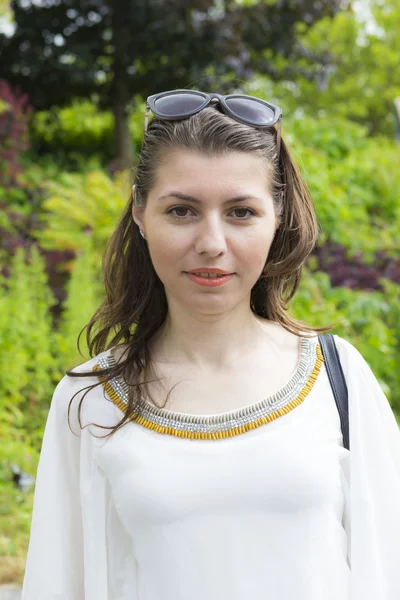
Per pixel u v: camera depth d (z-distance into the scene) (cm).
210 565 145
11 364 429
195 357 163
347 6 891
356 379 164
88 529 159
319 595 146
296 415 156
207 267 149
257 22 862
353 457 158
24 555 347
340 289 525
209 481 147
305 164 599
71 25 883
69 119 1002
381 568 156
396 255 601
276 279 178
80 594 168
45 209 649
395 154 757
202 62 863
